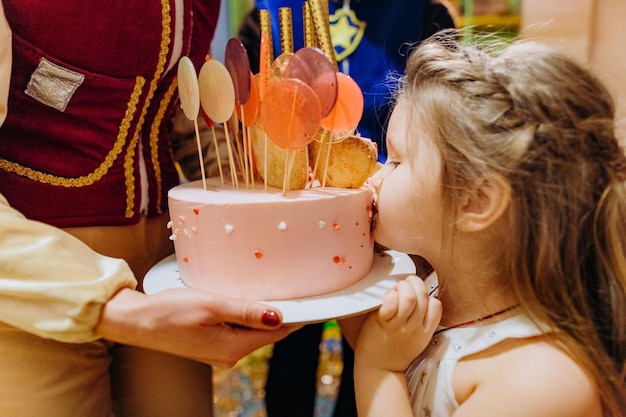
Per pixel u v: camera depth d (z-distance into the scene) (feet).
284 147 2.50
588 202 2.53
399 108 2.85
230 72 2.67
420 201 2.63
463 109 2.52
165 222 3.39
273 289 2.51
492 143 2.45
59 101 2.68
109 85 2.75
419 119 2.65
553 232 2.49
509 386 2.47
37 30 2.57
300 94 2.42
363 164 2.67
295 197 2.50
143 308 2.25
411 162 2.65
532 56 2.61
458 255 2.67
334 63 2.90
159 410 3.40
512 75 2.53
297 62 2.56
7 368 2.56
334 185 2.77
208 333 2.28
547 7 4.72
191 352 2.32
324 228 2.51
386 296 2.56
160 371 3.37
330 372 5.14
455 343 2.75
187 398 3.44
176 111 3.57
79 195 2.86
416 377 2.83
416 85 2.73
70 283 2.24
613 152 2.60
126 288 2.39
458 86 2.59
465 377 2.64
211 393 3.66
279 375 4.36
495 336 2.63
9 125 2.69
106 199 2.94
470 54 2.75
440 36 3.48
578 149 2.47
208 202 2.45
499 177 2.44
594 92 2.58
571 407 2.41
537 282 2.55
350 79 2.57
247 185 2.77
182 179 4.61
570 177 2.47
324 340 5.52
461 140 2.49
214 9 3.21
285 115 2.45
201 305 2.24
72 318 2.23
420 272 3.52
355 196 2.60
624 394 2.63
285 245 2.46
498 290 2.70
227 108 2.61
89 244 2.95
